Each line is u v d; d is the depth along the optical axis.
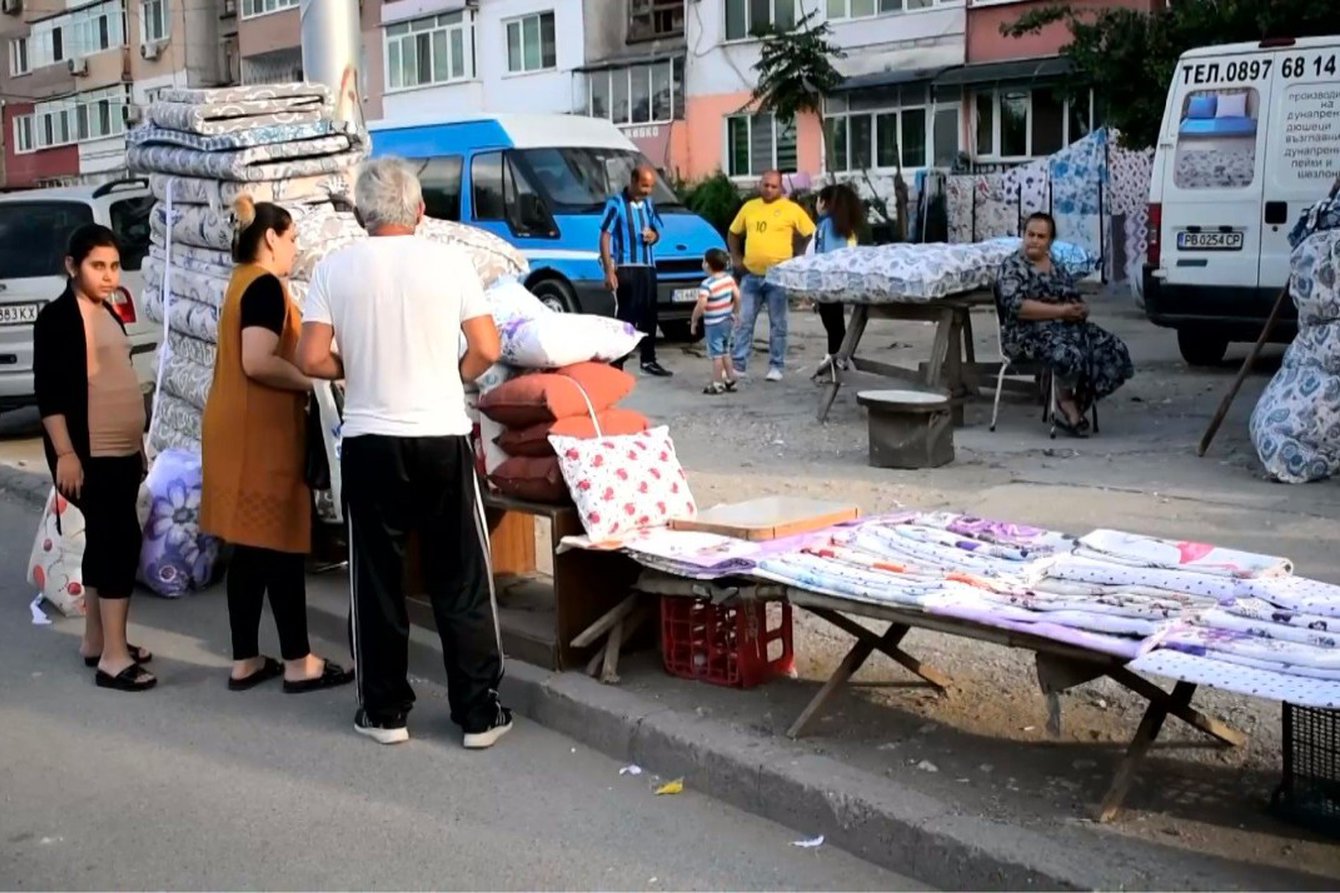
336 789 4.99
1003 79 25.34
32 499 10.18
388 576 5.31
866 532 5.26
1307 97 11.53
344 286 5.12
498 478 5.83
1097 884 3.78
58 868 4.42
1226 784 4.44
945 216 25.08
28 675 6.39
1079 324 9.95
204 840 4.60
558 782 5.01
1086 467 8.92
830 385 11.89
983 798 4.36
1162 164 12.33
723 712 5.21
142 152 8.45
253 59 44.44
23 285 11.95
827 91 27.75
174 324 8.25
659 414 11.81
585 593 5.74
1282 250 11.74
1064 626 4.14
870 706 5.21
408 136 17.56
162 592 7.55
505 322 5.94
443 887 4.22
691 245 16.38
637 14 33.25
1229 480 8.39
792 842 4.46
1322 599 4.26
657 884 4.21
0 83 57.31
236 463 5.78
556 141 16.48
